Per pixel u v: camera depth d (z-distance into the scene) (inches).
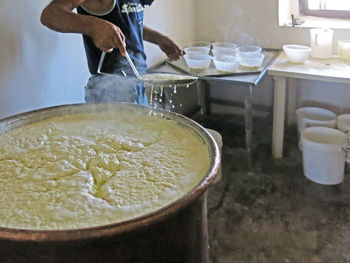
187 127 60.3
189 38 128.6
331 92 120.3
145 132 60.7
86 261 37.9
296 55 103.9
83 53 87.9
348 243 80.1
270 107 128.1
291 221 87.0
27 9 73.0
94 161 52.2
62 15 61.1
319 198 94.0
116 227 36.6
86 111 67.0
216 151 49.7
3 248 37.5
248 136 100.7
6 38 70.4
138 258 40.1
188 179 48.3
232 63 98.9
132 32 77.9
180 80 68.6
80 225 40.7
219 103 135.2
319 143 94.0
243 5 119.6
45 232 35.9
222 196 96.2
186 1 122.0
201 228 47.8
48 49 79.0
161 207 41.3
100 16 73.2
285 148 116.4
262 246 80.6
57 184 47.6
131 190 46.3
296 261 76.7
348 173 103.3
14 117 61.3
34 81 77.9
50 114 65.0
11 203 44.2
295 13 124.0
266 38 121.0
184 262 45.8
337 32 111.3
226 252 79.4
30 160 52.7
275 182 100.7
